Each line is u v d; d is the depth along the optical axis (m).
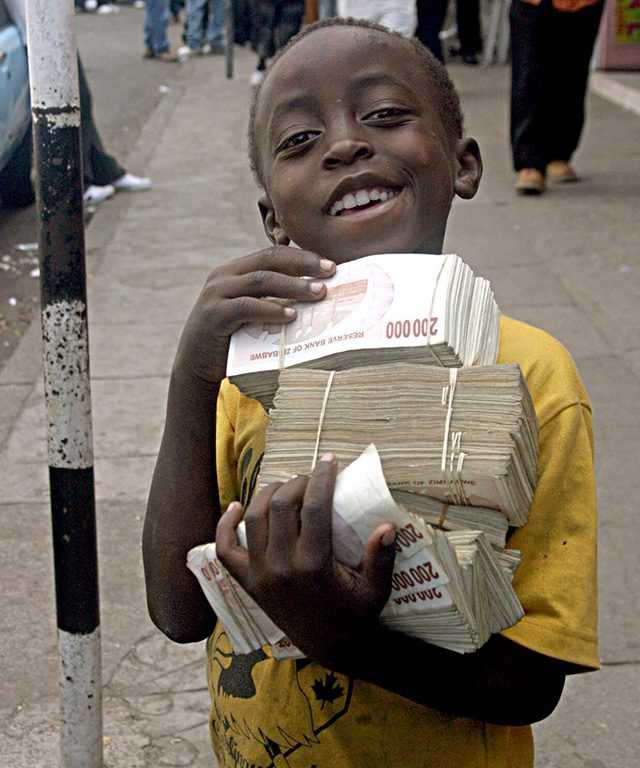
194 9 14.17
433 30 9.72
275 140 1.46
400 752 1.40
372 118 1.41
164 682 2.98
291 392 1.22
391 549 1.08
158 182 8.12
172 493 1.46
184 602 1.49
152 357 5.09
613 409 4.35
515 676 1.29
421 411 1.16
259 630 1.27
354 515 1.09
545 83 7.06
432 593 1.11
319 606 1.11
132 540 3.62
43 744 2.77
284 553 1.10
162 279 6.15
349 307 1.26
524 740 1.55
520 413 1.13
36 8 2.01
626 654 3.01
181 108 10.77
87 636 2.38
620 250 6.17
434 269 1.23
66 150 2.08
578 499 1.32
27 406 4.64
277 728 1.45
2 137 6.41
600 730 2.76
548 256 6.12
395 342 1.20
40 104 2.07
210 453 1.47
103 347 5.21
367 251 1.40
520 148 7.21
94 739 2.45
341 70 1.42
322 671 1.42
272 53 11.22
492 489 1.12
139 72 12.96
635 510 3.66
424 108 1.44
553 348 1.40
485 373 1.16
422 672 1.25
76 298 2.16
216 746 1.63
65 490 2.26
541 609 1.30
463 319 1.22
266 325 1.31
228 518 1.19
